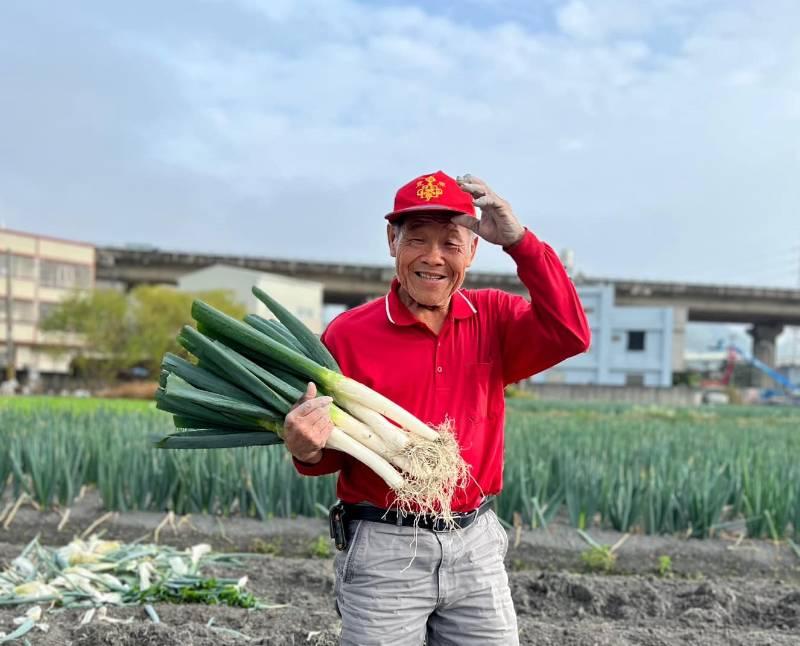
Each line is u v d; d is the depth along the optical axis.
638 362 52.75
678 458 8.31
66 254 58.53
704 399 51.12
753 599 4.92
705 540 7.01
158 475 7.43
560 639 4.07
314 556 6.38
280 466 7.36
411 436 2.34
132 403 24.27
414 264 2.37
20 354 55.72
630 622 4.62
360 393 2.36
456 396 2.46
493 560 2.54
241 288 53.41
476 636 2.49
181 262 63.56
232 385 2.45
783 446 11.07
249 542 6.75
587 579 5.21
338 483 2.56
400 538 2.40
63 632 3.92
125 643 3.78
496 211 2.28
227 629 4.01
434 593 2.43
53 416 11.07
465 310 2.50
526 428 11.62
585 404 34.56
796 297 68.56
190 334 2.42
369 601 2.41
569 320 2.38
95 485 8.73
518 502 7.25
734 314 71.69
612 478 7.26
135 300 43.09
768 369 70.31
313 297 58.16
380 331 2.47
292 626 4.12
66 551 5.11
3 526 7.06
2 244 54.47
